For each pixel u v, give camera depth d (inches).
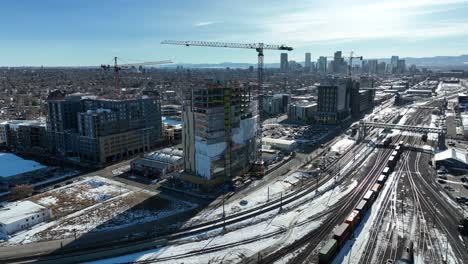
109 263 3516.2
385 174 5895.7
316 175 6176.2
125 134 7598.4
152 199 5157.5
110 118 7258.9
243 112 6210.6
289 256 3595.0
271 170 6510.8
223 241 3927.2
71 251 3718.0
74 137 7519.7
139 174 6392.7
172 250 3747.5
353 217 4097.0
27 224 4298.7
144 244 3843.5
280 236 4025.6
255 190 5482.3
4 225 4097.0
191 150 5905.5
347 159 7209.6
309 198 5137.8
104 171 6609.3
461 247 3693.4
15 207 4635.8
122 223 4367.6
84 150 7381.9
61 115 7662.4
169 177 6146.7
